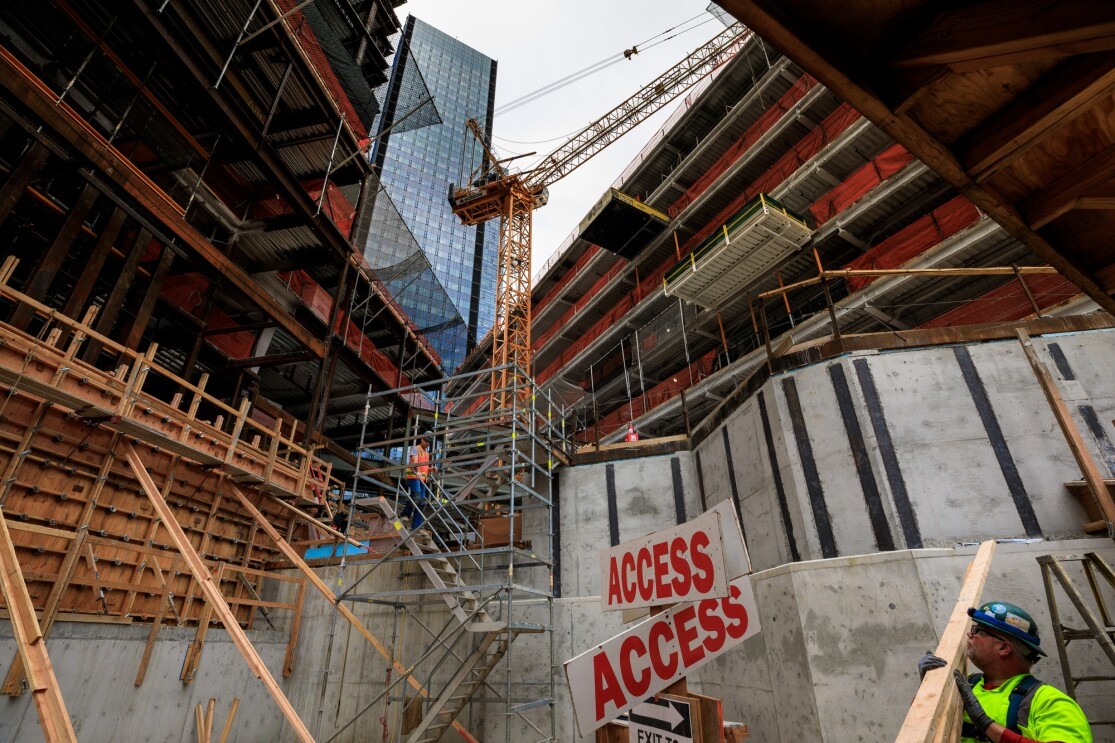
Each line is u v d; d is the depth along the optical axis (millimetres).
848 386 9594
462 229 121438
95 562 11438
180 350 20000
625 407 33906
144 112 16891
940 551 7148
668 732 2592
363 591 13586
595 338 41094
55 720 6141
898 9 2520
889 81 2801
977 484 8508
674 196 40562
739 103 34250
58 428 10969
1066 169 3100
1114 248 3518
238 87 17281
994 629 3062
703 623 2615
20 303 10234
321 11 29031
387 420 31625
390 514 11164
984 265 20609
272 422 22234
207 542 14008
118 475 12102
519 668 11672
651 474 13695
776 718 7656
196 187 17547
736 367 26812
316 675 13281
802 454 9727
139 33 15445
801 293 29203
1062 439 8484
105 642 10406
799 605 7480
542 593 10922
